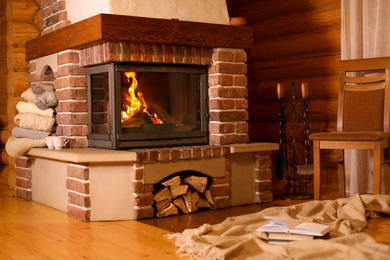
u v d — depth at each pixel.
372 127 3.70
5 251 2.64
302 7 4.59
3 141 5.13
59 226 3.20
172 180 3.46
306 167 3.89
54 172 3.76
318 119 4.45
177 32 3.62
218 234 2.73
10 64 4.57
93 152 3.38
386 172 3.73
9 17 4.55
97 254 2.56
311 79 4.52
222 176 3.71
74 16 3.93
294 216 3.10
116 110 3.55
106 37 3.37
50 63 4.07
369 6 3.94
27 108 4.12
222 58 3.85
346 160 4.12
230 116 3.89
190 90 3.91
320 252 2.26
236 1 5.30
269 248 2.39
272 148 3.93
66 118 3.88
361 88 3.78
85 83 3.88
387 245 2.29
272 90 4.91
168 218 3.40
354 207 3.05
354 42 4.01
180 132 3.78
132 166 3.38
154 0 3.68
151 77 3.76
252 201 3.90
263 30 4.99
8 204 3.97
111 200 3.36
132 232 3.01
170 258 2.46
